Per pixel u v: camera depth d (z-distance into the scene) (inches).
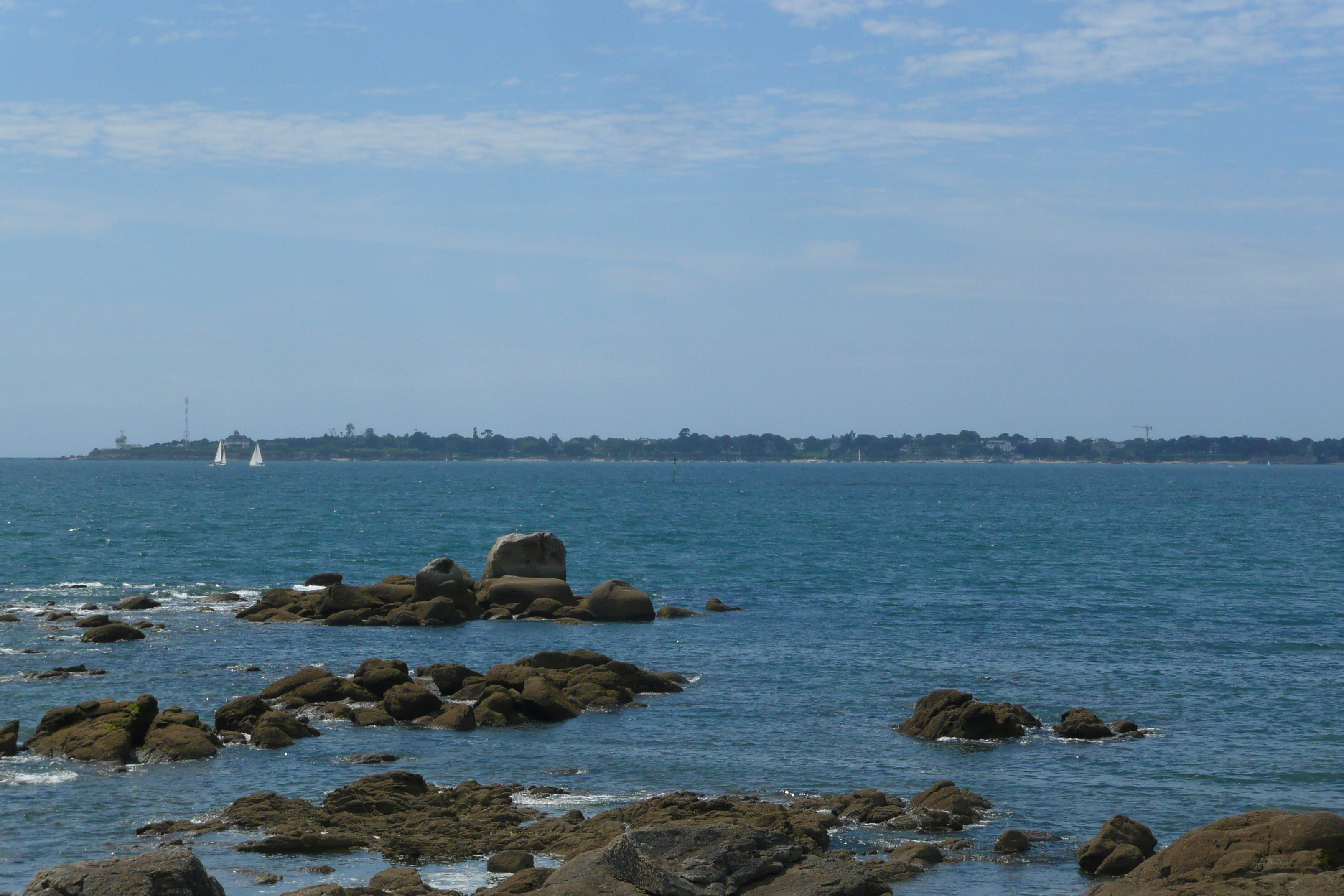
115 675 1669.5
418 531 4709.6
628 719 1445.6
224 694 1561.3
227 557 3553.2
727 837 863.1
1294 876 779.4
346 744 1304.1
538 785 1151.6
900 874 914.7
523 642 2033.7
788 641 2050.9
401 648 1957.4
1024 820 1066.1
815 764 1243.8
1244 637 2100.1
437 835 983.6
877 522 5664.4
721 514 6210.6
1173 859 844.0
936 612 2440.9
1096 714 1486.2
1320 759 1269.7
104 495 7819.9
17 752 1239.5
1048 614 2410.2
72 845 963.3
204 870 792.3
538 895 796.0
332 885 828.0
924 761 1258.0
